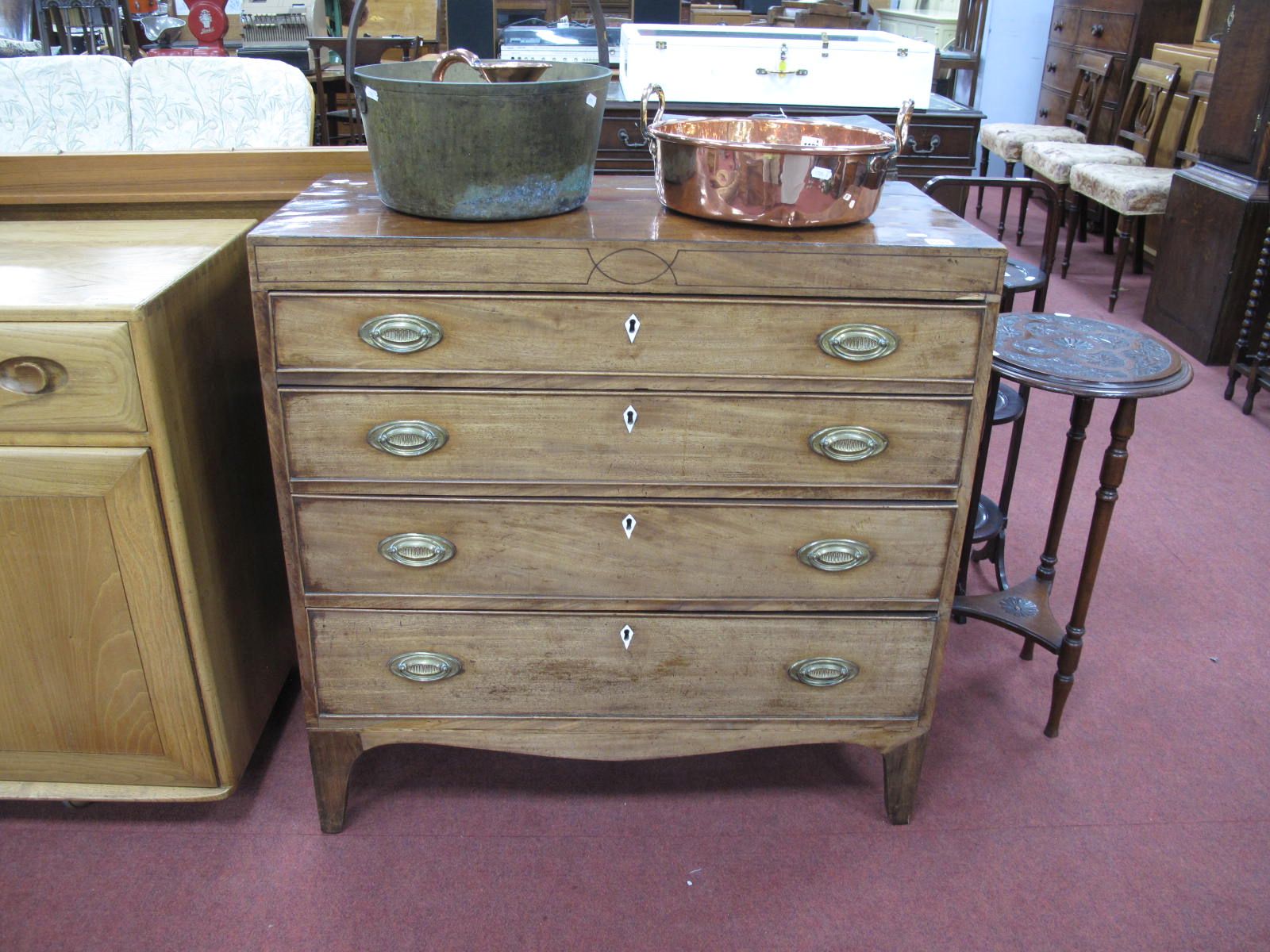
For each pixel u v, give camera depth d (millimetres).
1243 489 2842
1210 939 1495
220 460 1559
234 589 1628
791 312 1307
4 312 1263
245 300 1665
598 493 1416
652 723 1584
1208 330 3662
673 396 1352
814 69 3170
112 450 1358
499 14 5578
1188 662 2137
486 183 1300
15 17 3947
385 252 1255
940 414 1372
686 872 1602
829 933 1499
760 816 1720
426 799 1737
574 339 1313
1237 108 3518
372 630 1495
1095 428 3203
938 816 1726
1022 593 2096
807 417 1371
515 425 1361
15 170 1736
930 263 1286
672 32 3264
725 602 1496
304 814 1697
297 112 2209
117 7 3988
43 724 1553
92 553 1420
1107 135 5156
